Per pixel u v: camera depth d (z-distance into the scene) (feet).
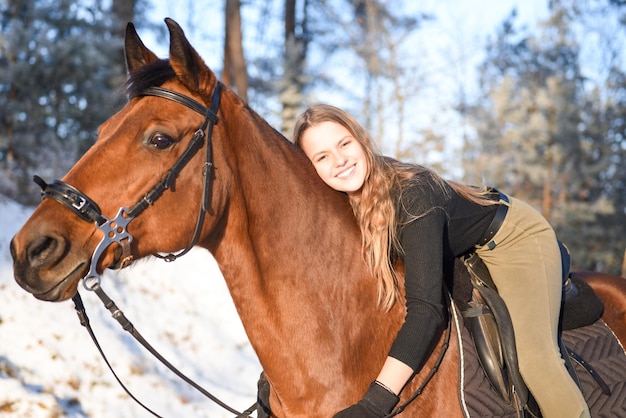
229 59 49.60
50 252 6.29
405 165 7.47
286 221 7.25
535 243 7.64
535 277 7.50
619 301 9.21
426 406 7.09
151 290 25.52
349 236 7.54
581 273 10.02
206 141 6.86
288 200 7.30
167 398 18.93
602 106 54.34
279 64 57.57
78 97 34.81
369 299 7.39
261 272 7.14
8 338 17.87
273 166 7.32
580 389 7.52
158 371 20.21
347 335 7.19
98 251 6.45
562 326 8.34
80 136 35.35
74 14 36.22
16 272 6.22
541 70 60.90
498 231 7.64
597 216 53.36
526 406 7.26
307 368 7.06
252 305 7.18
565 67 61.11
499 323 7.29
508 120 54.70
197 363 22.41
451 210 7.31
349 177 7.40
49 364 17.54
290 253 7.19
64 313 20.13
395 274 7.49
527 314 7.39
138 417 17.40
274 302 7.13
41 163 32.81
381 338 7.33
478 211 7.60
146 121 6.64
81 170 6.52
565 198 51.57
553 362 7.19
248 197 7.15
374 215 7.22
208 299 26.94
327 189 7.68
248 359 24.08
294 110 56.03
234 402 19.98
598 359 8.18
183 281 27.35
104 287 23.62
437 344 7.30
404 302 7.48
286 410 7.24
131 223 6.56
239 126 7.22
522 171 51.96
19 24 32.91
